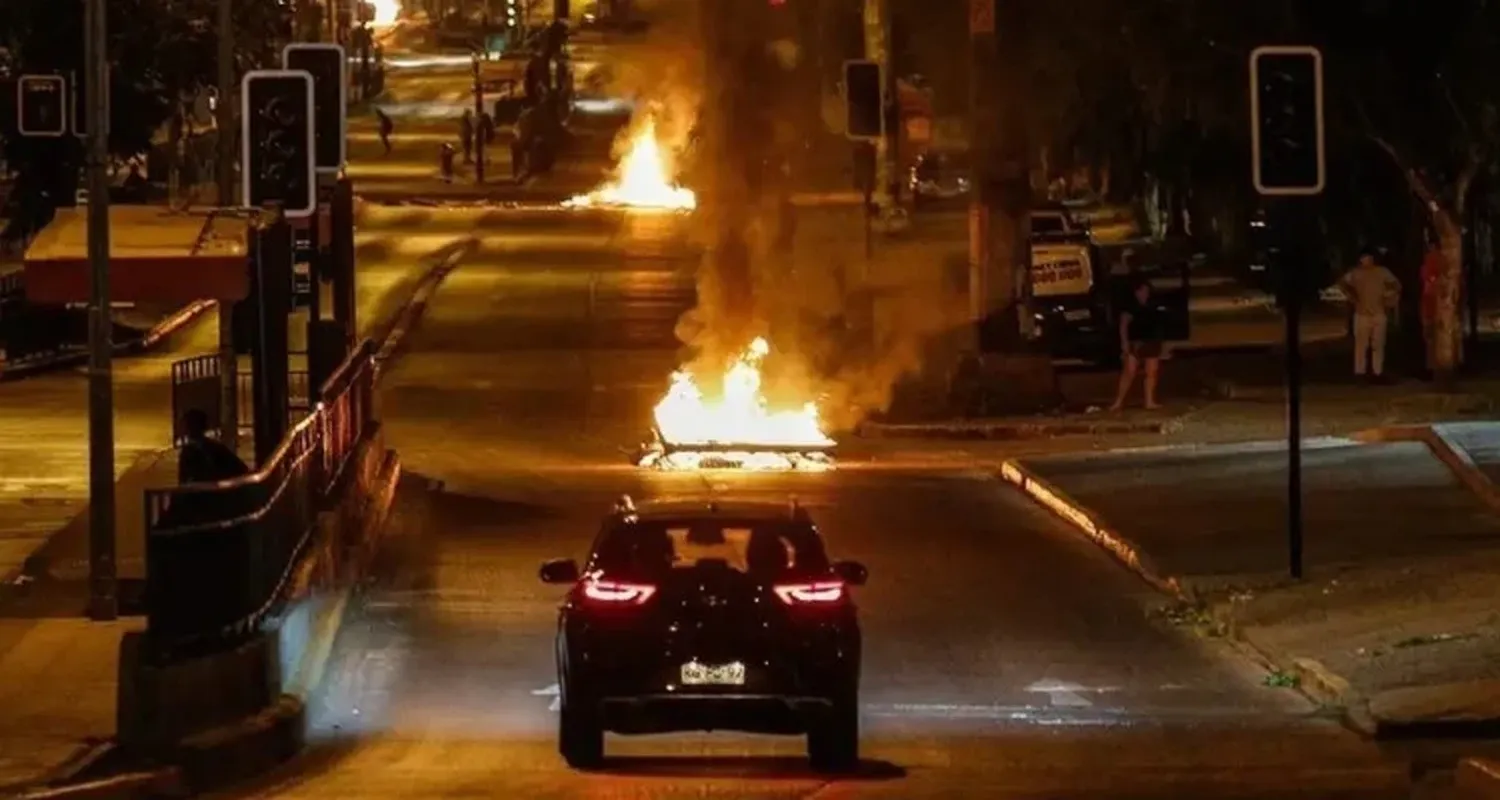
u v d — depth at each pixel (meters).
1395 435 85.25
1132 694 51.38
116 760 39.97
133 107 125.88
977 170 103.75
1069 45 113.31
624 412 107.62
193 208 68.62
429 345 127.56
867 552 69.69
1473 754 43.03
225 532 43.25
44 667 48.41
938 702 50.53
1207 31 97.25
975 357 104.50
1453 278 100.69
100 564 54.38
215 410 79.56
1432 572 60.06
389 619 59.78
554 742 45.06
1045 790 39.06
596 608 40.38
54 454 90.38
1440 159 98.44
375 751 44.12
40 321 119.94
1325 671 50.84
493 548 70.12
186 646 42.31
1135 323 103.31
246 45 128.88
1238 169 117.69
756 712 40.09
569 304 141.38
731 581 40.41
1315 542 65.75
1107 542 69.31
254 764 41.50
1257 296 156.00
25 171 124.75
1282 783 39.78
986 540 71.81
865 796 38.44
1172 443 93.88
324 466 62.00
